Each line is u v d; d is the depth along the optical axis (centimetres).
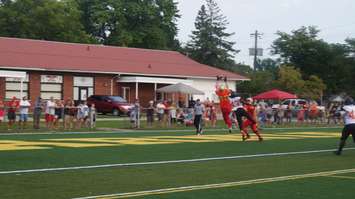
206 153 1920
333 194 1111
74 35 7231
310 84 7181
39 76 5100
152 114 3719
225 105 3014
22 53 5269
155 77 5691
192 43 9431
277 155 1898
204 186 1183
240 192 1116
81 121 3372
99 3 8031
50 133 2855
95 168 1465
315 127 4062
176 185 1193
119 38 7812
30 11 7131
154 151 1958
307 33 8056
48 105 3206
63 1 7369
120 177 1302
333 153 1988
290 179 1306
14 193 1070
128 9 7975
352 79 7831
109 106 4984
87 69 5300
